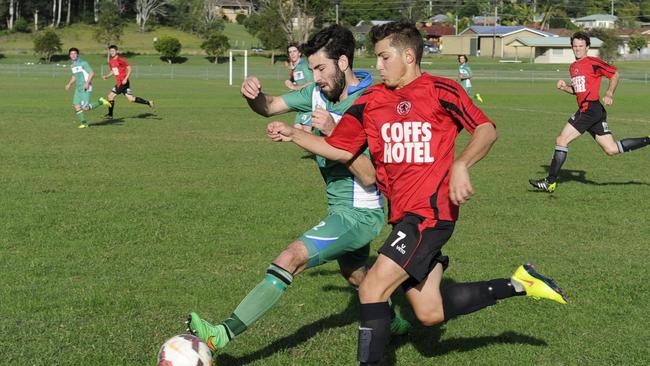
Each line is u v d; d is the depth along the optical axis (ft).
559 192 47.47
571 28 493.77
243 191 45.62
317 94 21.25
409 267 17.26
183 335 17.48
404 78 18.15
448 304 18.54
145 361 19.99
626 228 37.27
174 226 35.91
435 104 17.56
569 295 26.08
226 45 321.93
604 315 24.14
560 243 34.01
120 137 73.41
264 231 35.32
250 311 18.19
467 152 16.55
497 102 134.62
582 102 46.85
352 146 18.93
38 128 79.71
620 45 378.32
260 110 21.22
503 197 45.34
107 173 51.80
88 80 80.59
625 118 104.68
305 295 25.84
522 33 399.03
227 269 28.91
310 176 51.93
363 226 20.06
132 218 37.37
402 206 18.06
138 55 330.95
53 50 302.25
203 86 178.09
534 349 21.26
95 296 25.11
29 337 21.43
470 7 537.65
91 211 38.88
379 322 17.35
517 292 18.85
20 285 26.37
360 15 454.81
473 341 21.90
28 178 49.03
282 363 20.11
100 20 365.40
